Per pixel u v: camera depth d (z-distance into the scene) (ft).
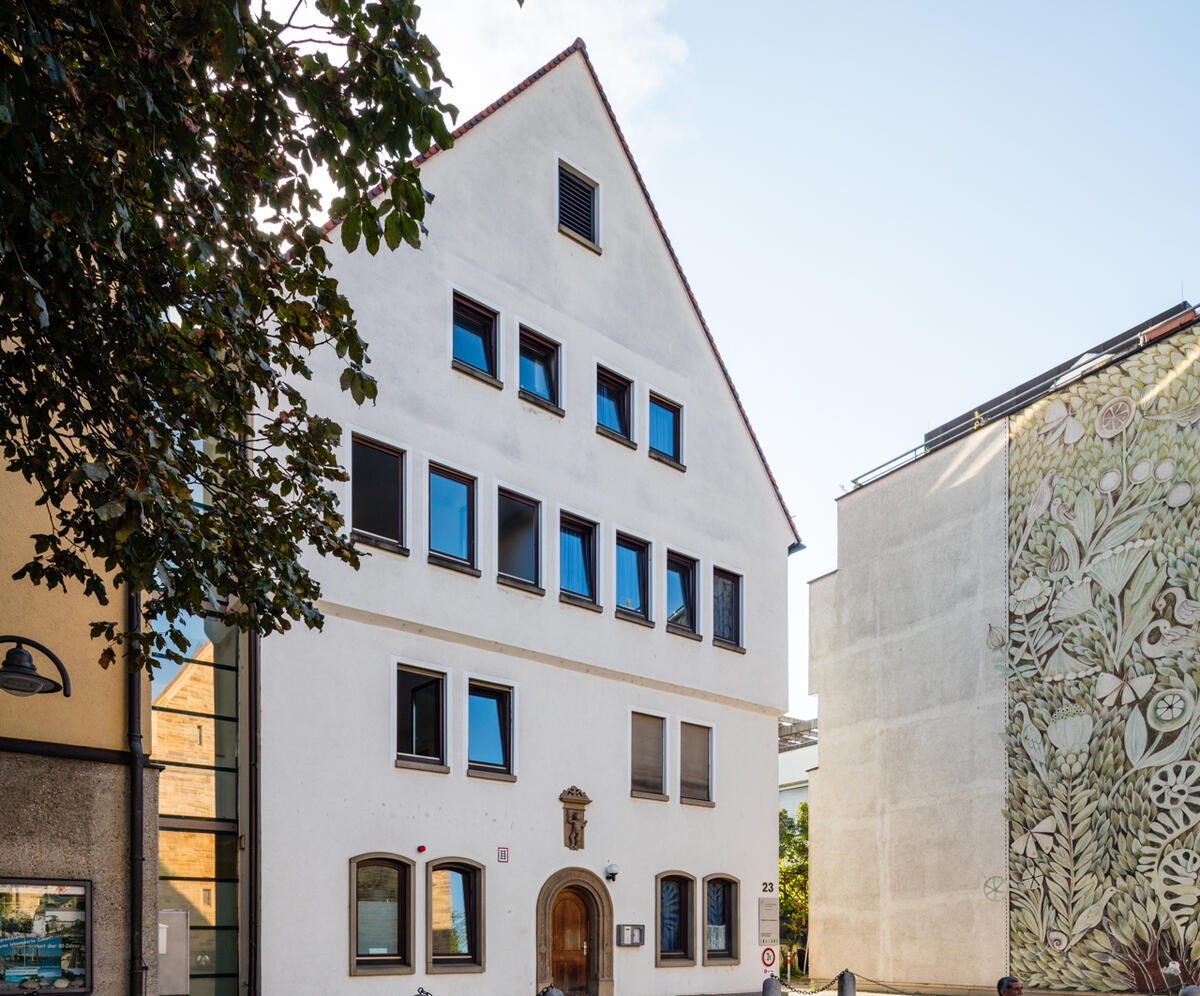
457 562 59.67
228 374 25.32
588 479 68.54
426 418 59.62
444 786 57.11
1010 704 86.99
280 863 49.52
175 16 20.39
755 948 74.18
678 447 76.23
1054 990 79.71
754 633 79.10
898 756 96.94
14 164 18.25
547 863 61.41
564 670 64.95
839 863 101.30
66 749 33.40
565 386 68.23
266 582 26.66
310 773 51.39
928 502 98.63
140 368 23.57
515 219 67.21
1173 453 77.77
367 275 58.08
